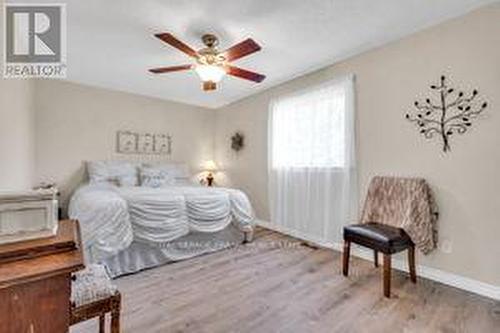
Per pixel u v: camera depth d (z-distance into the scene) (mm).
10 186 2438
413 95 2863
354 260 3219
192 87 4570
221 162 5715
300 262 3154
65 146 4254
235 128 5379
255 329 1948
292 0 2281
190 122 5590
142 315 2090
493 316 2111
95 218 2629
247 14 2461
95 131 4516
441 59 2668
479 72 2449
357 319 2068
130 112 4867
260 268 2979
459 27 2557
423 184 2668
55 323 849
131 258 2840
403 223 2598
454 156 2596
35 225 948
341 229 3510
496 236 2371
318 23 2631
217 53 2588
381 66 3115
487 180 2414
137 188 3896
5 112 2225
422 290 2516
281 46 3084
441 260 2682
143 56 3301
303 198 3996
